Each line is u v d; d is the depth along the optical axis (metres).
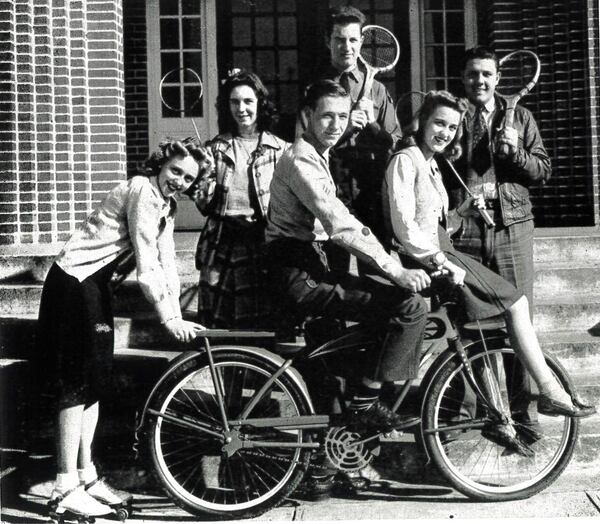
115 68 5.89
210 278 4.14
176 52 7.61
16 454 4.12
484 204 3.95
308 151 3.66
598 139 6.30
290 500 3.94
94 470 3.86
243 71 4.20
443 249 3.79
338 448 3.75
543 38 6.53
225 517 3.73
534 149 4.19
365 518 3.69
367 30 4.61
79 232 3.74
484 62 4.08
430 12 7.72
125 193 3.67
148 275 3.62
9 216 5.55
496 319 3.85
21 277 5.20
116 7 5.89
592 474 4.15
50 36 5.66
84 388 3.64
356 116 4.16
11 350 4.57
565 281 5.22
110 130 5.89
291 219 3.71
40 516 3.82
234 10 7.87
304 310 3.73
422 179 3.73
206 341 3.71
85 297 3.64
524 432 4.10
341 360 3.89
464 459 4.21
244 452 3.75
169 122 7.60
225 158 4.16
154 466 3.70
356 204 4.24
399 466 4.13
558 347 4.52
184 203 7.50
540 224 6.50
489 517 3.65
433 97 3.74
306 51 7.91
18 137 5.58
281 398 4.17
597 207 6.32
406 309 3.63
